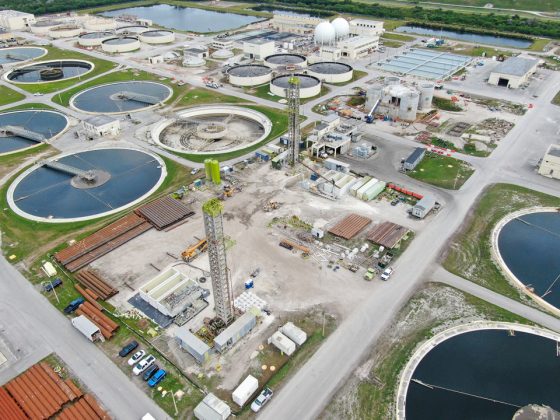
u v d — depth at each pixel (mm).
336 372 69500
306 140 138500
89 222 105438
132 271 90250
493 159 131250
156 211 107562
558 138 142875
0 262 93000
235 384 67562
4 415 63312
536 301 82750
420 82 184250
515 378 68938
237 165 128375
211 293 84438
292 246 95750
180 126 158000
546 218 105375
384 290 85062
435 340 74812
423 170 125562
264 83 191750
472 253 94562
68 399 65500
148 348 73625
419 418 63250
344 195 114688
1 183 121688
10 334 76188
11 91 188875
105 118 150125
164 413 63625
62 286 86938
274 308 80875
